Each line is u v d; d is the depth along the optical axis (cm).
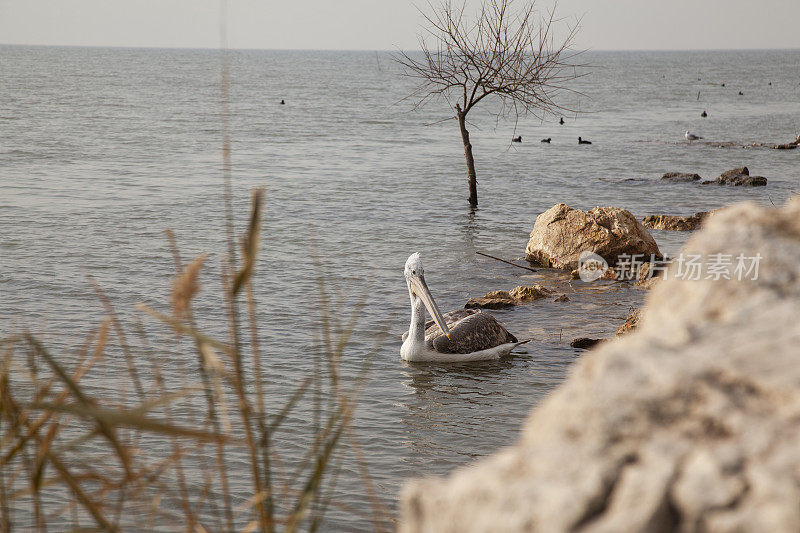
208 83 12450
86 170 3453
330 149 4547
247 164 3831
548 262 1931
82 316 1393
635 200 2873
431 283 1770
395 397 1089
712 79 15900
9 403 283
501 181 3347
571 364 1250
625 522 150
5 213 2412
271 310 1464
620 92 11231
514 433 971
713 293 204
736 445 154
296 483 773
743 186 3167
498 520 162
